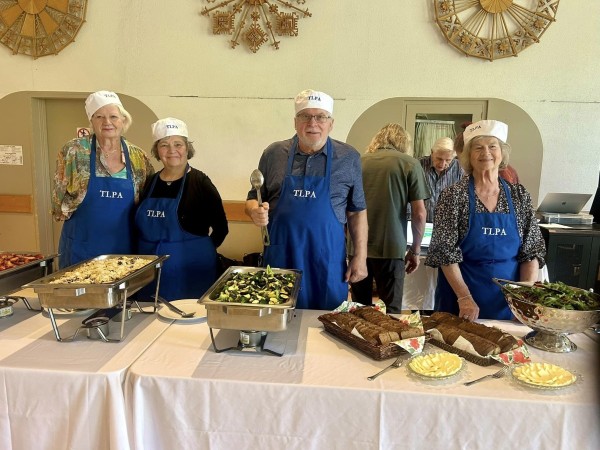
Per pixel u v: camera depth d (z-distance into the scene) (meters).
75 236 1.87
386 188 2.34
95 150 1.86
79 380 1.02
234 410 1.00
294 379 1.01
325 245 1.61
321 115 1.55
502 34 3.17
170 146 1.88
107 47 3.42
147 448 1.04
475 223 1.57
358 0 3.23
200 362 1.09
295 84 3.39
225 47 3.37
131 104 3.49
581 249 2.65
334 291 1.65
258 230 3.60
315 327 1.35
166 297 1.88
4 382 1.04
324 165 1.64
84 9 3.37
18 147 3.61
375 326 1.18
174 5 3.33
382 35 3.27
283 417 0.99
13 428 1.06
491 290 1.58
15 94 3.53
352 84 3.36
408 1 3.20
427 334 1.22
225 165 3.55
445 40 3.22
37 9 3.37
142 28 3.38
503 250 1.57
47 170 3.76
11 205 3.67
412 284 2.73
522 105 3.26
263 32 3.31
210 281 1.97
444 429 0.95
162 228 1.86
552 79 3.21
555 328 1.12
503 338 1.12
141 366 1.06
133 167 1.94
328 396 0.97
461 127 3.28
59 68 3.48
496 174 1.59
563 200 2.89
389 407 0.95
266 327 1.10
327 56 3.33
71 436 1.04
